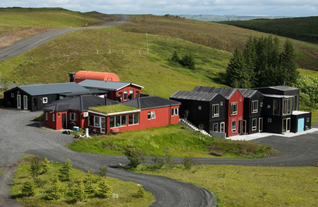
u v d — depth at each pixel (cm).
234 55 10919
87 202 2511
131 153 3662
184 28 18212
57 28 14438
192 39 15875
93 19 19838
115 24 17788
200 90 6600
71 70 9200
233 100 6200
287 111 6575
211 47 15500
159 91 8250
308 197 2814
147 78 9275
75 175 3109
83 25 17438
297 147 5391
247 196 2770
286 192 2925
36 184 2786
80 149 4047
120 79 8825
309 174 3688
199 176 3369
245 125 6425
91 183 2788
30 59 9762
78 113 4953
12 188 2725
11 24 14838
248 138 6006
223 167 3947
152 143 4688
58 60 9850
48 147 4012
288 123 6638
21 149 3859
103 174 3056
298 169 3988
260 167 4050
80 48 11406
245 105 6406
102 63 9875
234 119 6266
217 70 11656
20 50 10638
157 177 3247
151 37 14212
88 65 9588
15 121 5206
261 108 6594
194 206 2533
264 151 4944
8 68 9038
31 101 5884
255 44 12825
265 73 11194
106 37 13200
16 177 2981
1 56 9919
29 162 3419
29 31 13188
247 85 10625
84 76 7644
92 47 11681
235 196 2761
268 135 6303
